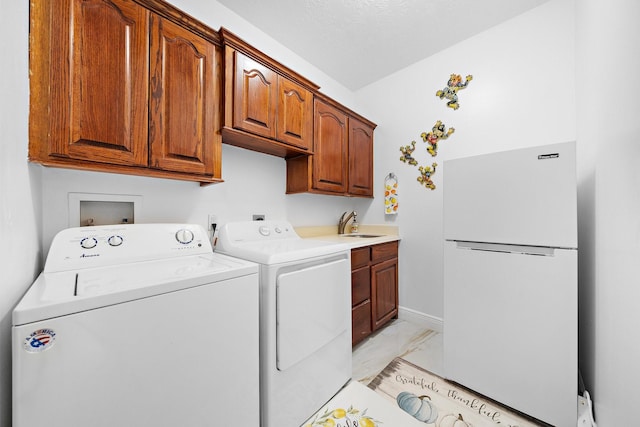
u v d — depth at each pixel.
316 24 1.89
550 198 1.20
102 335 0.65
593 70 1.20
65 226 1.14
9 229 0.62
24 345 0.55
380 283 2.19
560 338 1.17
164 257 1.17
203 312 0.86
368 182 2.62
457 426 1.22
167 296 0.78
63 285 0.75
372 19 1.84
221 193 1.71
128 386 0.69
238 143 1.69
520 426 1.21
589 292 1.22
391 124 2.57
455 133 2.14
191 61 1.26
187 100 1.25
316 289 1.30
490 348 1.36
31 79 0.83
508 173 1.31
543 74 1.73
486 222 1.38
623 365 0.86
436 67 2.25
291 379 1.17
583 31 1.39
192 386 0.83
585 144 1.34
